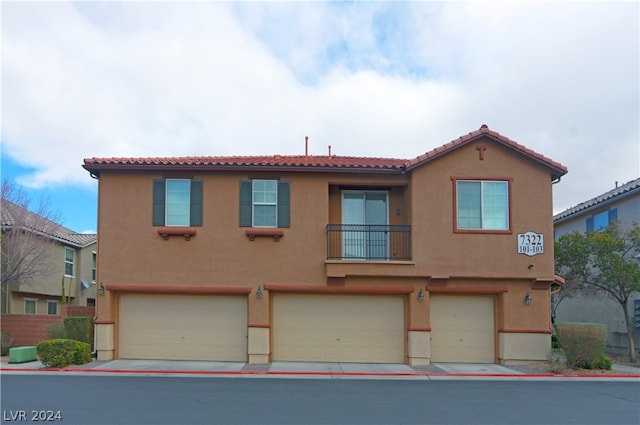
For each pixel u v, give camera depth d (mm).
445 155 18906
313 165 18906
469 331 19031
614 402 12602
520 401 12578
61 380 14992
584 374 16906
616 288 20953
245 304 19000
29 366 17422
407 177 19250
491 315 19141
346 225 18953
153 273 18734
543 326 18719
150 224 18906
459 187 18875
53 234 27266
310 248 18844
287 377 15961
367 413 11016
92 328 19766
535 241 18703
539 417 10922
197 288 18656
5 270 23453
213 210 18938
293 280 18719
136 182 19078
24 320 21594
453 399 12703
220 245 18812
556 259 21500
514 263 18609
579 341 17656
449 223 18656
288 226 18906
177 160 19266
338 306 19062
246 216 18891
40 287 26984
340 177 19156
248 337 18500
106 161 18828
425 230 18641
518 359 18531
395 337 18969
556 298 26672
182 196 19062
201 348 18859
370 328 18984
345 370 17125
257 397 12570
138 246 18828
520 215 18797
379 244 19594
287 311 19031
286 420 10297
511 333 18609
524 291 18844
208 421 10141
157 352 18875
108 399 12141
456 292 18859
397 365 18344
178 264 18766
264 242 18844
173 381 14945
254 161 19516
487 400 12641
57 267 28797
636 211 22391
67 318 19438
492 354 18984
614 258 20000
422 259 18516
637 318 21734
